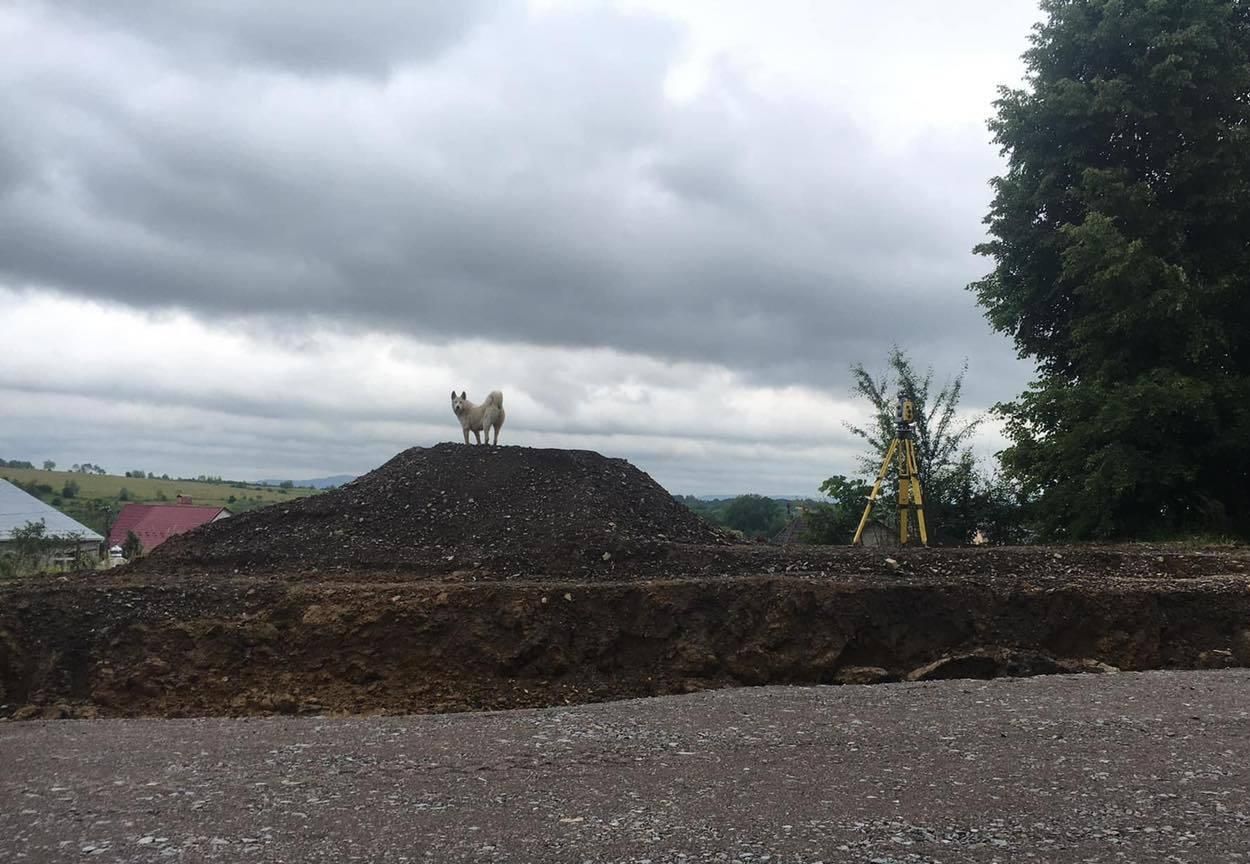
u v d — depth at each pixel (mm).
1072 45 22844
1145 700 7910
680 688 11625
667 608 12352
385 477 18625
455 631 12078
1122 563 14469
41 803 5340
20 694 11477
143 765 6145
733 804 5164
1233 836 4680
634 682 11812
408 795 5379
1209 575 13719
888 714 7391
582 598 12500
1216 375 20766
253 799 5332
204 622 11969
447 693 11523
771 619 12133
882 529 24406
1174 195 22234
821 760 6043
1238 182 20844
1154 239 21125
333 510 17359
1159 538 20062
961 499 24938
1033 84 23625
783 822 4871
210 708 11156
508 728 7133
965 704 7793
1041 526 22766
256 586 12789
